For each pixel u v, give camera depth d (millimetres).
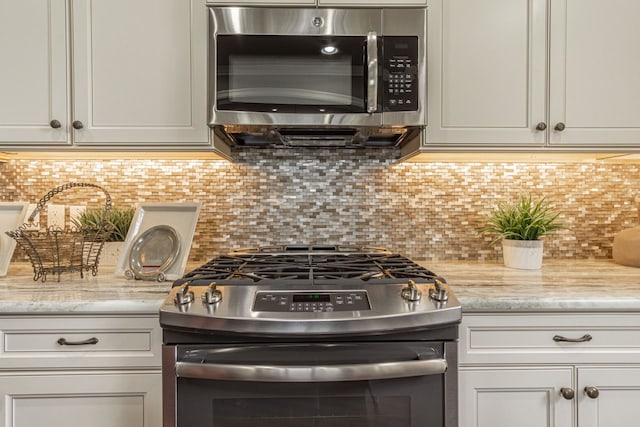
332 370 936
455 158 1623
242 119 1321
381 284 1041
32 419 1062
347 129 1461
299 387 971
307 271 1175
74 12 1348
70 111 1354
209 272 1178
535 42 1384
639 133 1387
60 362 1061
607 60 1390
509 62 1386
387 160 1708
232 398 972
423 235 1718
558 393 1093
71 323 1065
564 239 1722
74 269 1321
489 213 1710
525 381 1091
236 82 1324
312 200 1709
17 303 1045
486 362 1088
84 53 1348
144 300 1062
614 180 1711
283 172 1702
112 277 1343
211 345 964
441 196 1719
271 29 1326
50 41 1350
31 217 1340
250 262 1328
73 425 1065
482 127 1386
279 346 961
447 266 1586
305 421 975
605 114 1389
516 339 1095
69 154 1501
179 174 1684
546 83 1388
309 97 1329
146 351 1069
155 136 1354
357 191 1712
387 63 1333
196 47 1353
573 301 1079
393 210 1715
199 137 1356
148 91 1355
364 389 976
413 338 980
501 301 1073
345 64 1333
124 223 1540
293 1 1345
